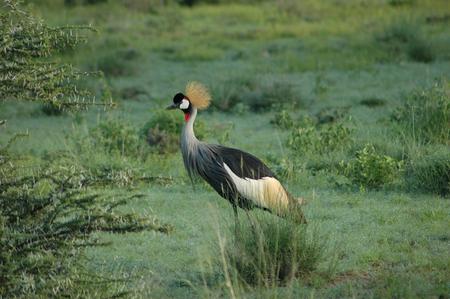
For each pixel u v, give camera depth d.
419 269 9.54
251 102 21.66
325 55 28.14
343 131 15.84
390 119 17.61
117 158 15.23
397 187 13.55
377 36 29.92
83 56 27.41
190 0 40.78
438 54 27.45
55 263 7.57
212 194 13.56
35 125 20.55
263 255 8.73
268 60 28.05
